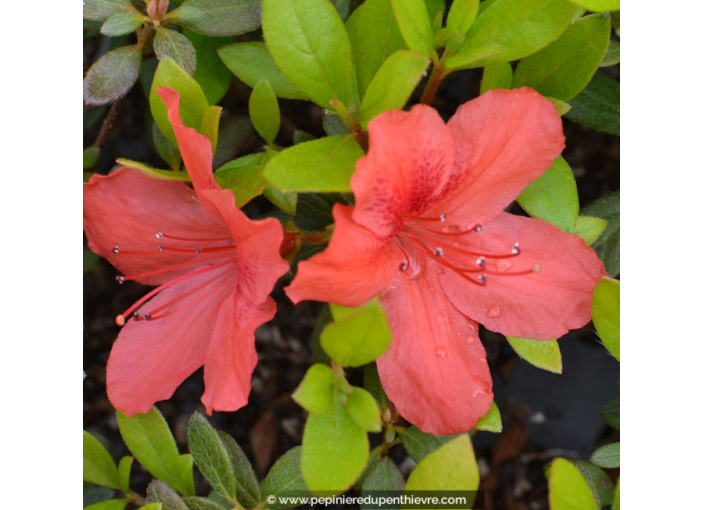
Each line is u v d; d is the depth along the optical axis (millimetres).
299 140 225
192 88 193
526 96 176
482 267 185
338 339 168
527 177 183
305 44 184
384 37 190
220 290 197
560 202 195
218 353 188
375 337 166
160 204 196
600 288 185
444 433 186
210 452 196
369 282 177
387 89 172
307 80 185
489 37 182
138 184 195
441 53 195
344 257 166
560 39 195
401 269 179
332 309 184
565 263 189
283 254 195
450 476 175
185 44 201
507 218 191
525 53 180
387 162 167
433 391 186
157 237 197
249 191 190
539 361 192
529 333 190
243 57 208
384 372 186
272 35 183
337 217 164
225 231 195
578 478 178
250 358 175
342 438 175
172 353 196
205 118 192
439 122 170
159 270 194
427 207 183
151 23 204
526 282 190
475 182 183
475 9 179
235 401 176
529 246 190
